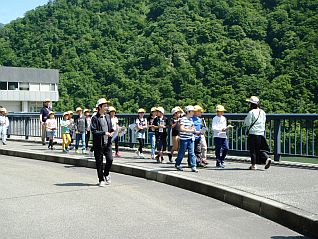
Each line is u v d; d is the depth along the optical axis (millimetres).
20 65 94625
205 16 81562
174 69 66875
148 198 8961
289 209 6797
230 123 13688
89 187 10242
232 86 54312
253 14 74188
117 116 17453
